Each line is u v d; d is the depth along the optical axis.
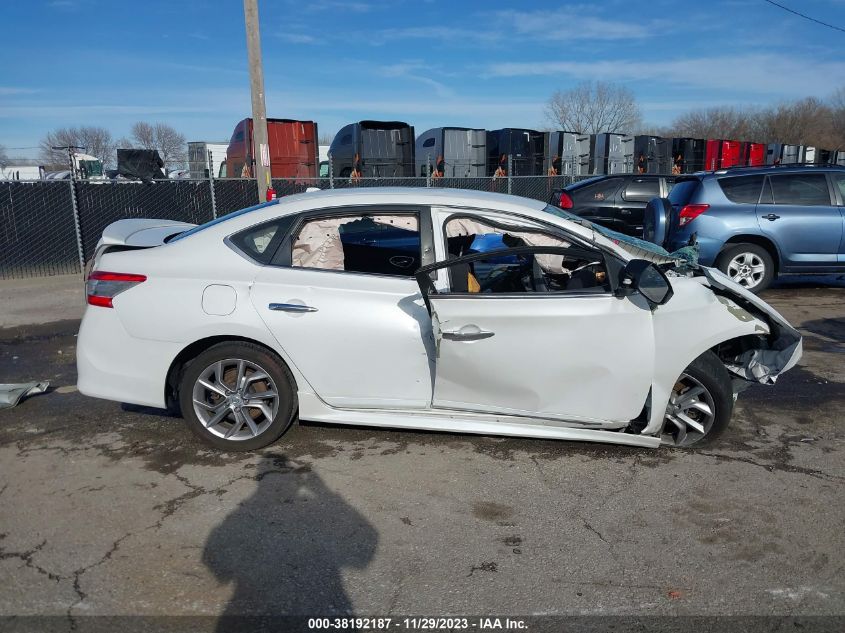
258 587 3.02
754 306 4.34
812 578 3.05
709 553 3.25
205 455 4.34
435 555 3.25
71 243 11.94
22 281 11.38
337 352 4.11
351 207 4.28
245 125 17.27
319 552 3.28
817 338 7.04
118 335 4.23
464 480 3.99
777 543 3.32
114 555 3.25
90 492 3.87
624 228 11.75
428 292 3.93
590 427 4.18
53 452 4.42
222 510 3.67
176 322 4.14
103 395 4.29
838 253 8.76
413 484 3.94
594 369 4.00
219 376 4.30
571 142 21.36
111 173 13.66
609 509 3.65
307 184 14.59
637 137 22.44
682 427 4.34
